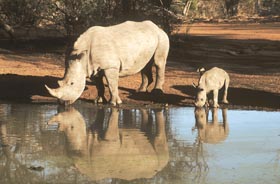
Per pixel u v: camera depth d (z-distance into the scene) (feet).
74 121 42.09
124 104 52.13
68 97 49.52
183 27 175.52
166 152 31.55
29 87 59.98
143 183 25.29
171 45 111.65
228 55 102.42
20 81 63.10
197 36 145.59
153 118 44.09
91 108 49.39
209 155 30.76
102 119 43.19
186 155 30.78
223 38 140.05
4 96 55.42
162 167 28.19
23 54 93.91
